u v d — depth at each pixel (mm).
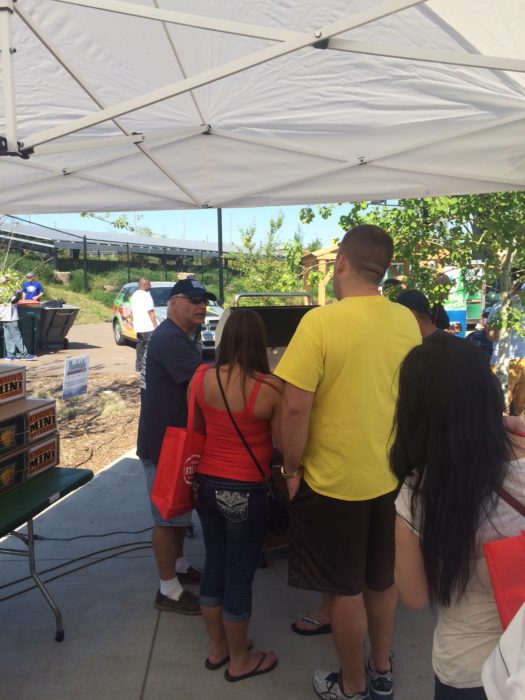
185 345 2852
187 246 38594
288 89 2811
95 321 23703
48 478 2900
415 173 3635
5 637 2883
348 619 2232
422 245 5762
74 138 3422
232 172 3768
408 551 1312
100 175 3779
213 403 2367
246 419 2324
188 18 1857
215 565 2588
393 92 2805
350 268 2189
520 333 5934
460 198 5457
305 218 6328
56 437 3061
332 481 2145
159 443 2895
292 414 2090
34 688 2525
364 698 2352
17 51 2555
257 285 12875
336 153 3492
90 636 2893
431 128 3176
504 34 2266
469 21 2197
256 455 2375
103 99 3004
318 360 2053
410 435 1269
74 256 31328
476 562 1249
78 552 3766
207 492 2426
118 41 2484
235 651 2549
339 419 2102
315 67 2598
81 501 4598
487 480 1187
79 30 2395
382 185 3889
